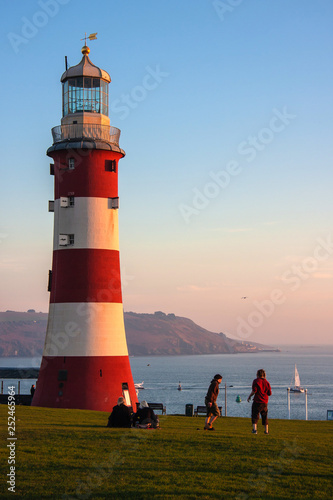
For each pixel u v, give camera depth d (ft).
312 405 548.31
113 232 171.12
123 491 57.77
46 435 82.74
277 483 61.52
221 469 66.03
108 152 172.65
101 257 167.32
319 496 57.82
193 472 64.69
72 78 175.52
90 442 78.18
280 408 517.96
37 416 112.06
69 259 166.91
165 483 60.54
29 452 71.67
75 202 168.66
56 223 171.63
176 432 89.10
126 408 94.43
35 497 55.72
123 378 165.07
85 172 169.58
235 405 521.24
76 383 161.07
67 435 82.94
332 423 121.80
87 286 165.27
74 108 175.52
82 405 159.53
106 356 163.53
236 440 81.71
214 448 75.92
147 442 78.95
